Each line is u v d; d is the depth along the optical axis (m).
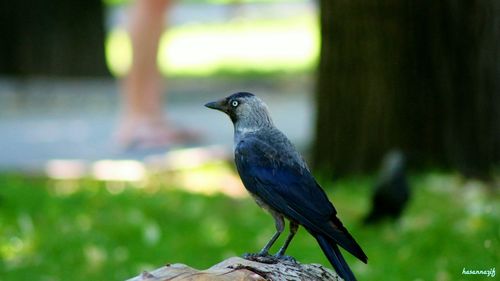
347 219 12.87
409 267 10.88
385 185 12.10
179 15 51.31
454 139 14.84
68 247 12.20
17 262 11.78
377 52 14.99
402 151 14.47
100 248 12.07
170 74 31.22
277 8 53.34
